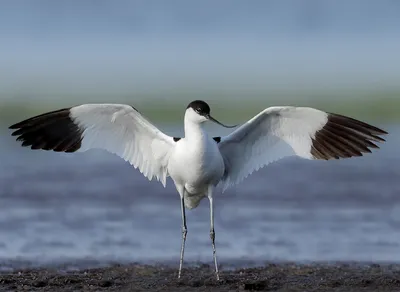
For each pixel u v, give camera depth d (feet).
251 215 59.77
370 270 46.29
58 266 47.75
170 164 44.50
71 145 44.93
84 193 66.18
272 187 68.18
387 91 109.19
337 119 44.01
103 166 77.46
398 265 47.67
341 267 47.14
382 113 100.78
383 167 75.20
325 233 54.75
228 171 45.98
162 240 53.67
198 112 43.14
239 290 41.60
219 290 41.63
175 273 45.93
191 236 54.90
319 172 73.92
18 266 47.75
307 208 61.11
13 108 101.81
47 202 63.21
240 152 45.50
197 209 61.93
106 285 42.98
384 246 51.98
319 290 41.45
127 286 42.68
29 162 78.69
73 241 53.11
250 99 106.83
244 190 67.21
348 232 54.95
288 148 45.01
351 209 60.75
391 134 89.76
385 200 62.95
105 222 58.13
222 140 45.01
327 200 63.16
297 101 106.42
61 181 70.13
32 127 44.65
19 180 70.64
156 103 104.37
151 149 45.16
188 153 43.37
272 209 61.46
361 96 107.65
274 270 46.50
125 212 60.80
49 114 44.34
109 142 45.19
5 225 56.90
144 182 70.28
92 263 48.57
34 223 57.57
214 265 48.06
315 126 44.34
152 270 46.65
